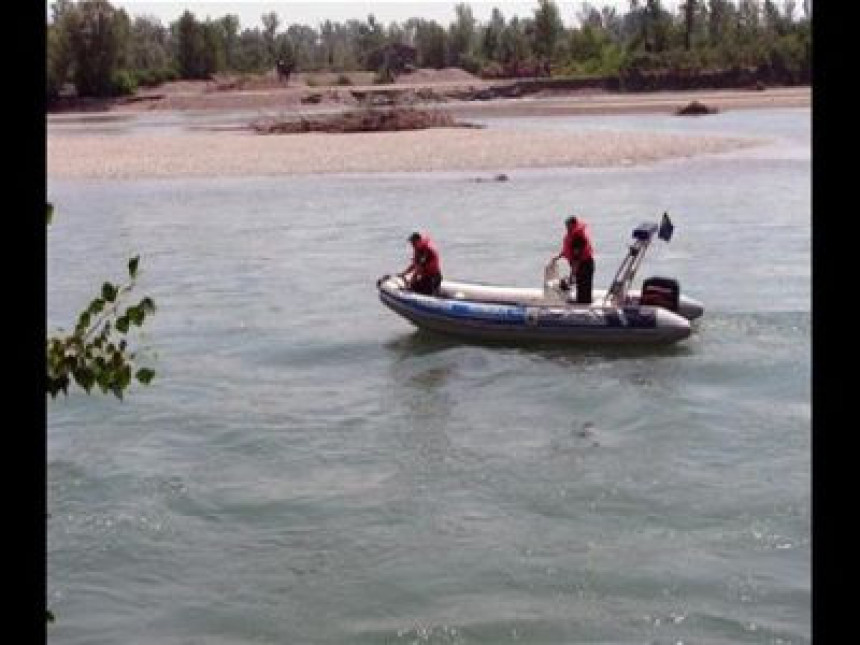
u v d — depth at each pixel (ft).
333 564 30.89
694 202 107.24
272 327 61.46
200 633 27.45
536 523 33.14
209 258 85.15
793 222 93.45
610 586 28.84
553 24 400.67
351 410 45.75
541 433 41.81
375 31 468.75
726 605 27.63
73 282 76.59
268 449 40.78
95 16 333.42
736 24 361.51
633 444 39.96
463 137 183.32
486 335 55.11
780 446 38.81
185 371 52.34
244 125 233.96
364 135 195.31
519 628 26.89
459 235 92.58
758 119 217.56
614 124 210.79
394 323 61.67
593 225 95.50
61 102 327.67
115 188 134.72
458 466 38.50
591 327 53.16
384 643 26.66
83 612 28.48
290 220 104.53
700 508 33.60
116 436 42.29
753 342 53.67
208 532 33.35
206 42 367.45
